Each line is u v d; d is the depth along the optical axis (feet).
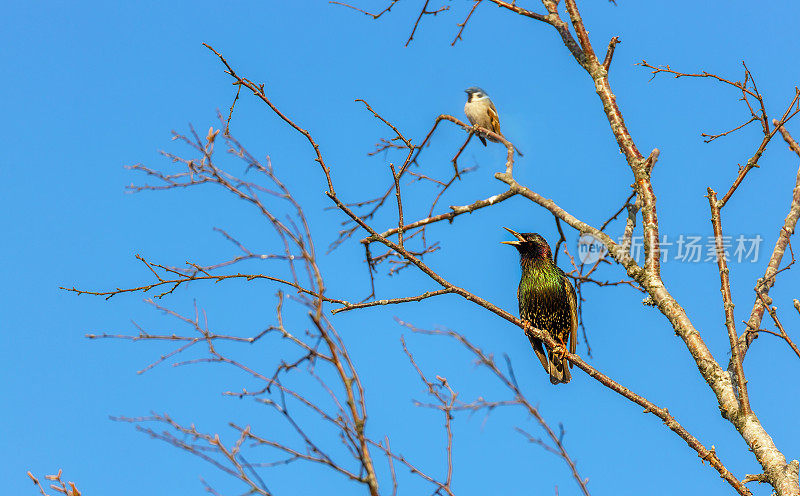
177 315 21.76
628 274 32.63
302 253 19.34
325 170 34.76
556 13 38.73
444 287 36.70
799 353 25.91
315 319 18.03
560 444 21.48
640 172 33.91
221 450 18.78
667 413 28.86
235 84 31.81
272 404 18.60
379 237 36.52
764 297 29.12
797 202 32.94
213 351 20.29
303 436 18.28
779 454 25.58
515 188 37.01
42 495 19.61
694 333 29.50
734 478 26.48
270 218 19.74
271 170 22.67
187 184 25.35
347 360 18.20
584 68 37.29
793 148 32.48
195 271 32.86
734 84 33.27
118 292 32.96
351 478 17.72
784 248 31.81
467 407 22.07
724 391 27.84
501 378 22.29
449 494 20.92
